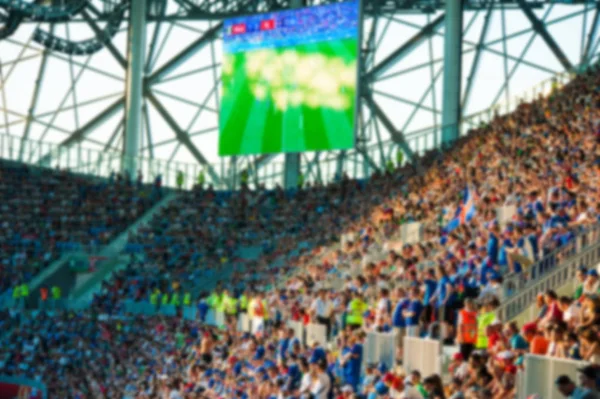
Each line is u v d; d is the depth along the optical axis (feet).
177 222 250.37
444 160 208.85
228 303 179.93
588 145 142.10
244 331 166.40
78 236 250.16
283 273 192.85
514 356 80.12
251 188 269.23
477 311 95.14
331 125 226.99
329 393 105.29
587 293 80.84
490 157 176.55
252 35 239.50
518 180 139.95
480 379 78.33
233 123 241.14
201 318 189.37
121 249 243.19
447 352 99.71
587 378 57.31
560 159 137.90
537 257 104.83
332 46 228.22
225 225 243.81
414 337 100.22
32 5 253.44
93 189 264.52
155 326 203.10
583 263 99.45
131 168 276.62
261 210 244.42
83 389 189.78
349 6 227.20
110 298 221.66
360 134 277.85
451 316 104.27
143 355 194.08
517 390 78.38
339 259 170.71
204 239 239.71
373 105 279.28
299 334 138.00
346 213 218.59
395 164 250.78
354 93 224.53
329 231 209.15
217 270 224.12
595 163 125.90
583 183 120.78
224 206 251.39
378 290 124.77
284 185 259.60
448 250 121.90
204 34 300.61
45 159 270.05
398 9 279.08
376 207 202.69
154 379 168.35
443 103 246.06
